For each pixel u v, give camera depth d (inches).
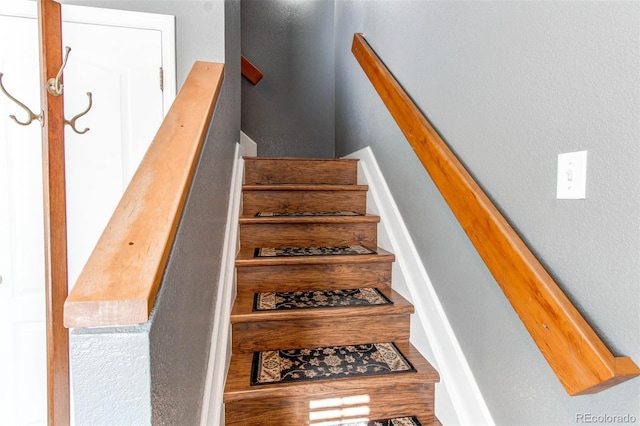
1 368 54.7
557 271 31.2
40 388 56.0
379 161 79.2
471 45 44.1
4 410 55.0
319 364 51.6
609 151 26.4
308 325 56.3
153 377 21.6
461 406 45.3
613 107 26.0
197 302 37.4
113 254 23.1
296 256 65.3
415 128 54.1
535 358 34.3
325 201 82.6
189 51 62.2
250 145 120.7
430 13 54.6
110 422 20.4
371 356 54.1
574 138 29.3
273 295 62.6
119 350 20.3
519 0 35.6
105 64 57.6
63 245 32.5
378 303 59.2
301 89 126.8
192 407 34.4
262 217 72.2
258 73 121.0
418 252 59.6
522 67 35.3
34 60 54.5
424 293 56.2
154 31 59.6
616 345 26.0
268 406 46.4
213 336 47.3
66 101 56.3
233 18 77.5
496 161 39.5
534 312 31.0
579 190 28.9
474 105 43.5
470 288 44.9
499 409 39.7
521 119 35.5
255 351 55.2
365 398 48.7
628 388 25.3
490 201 39.0
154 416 21.7
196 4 62.2
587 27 28.0
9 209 54.3
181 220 30.1
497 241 35.8
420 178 59.0
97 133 57.5
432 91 54.2
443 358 49.7
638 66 24.2
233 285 59.1
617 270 25.9
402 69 65.4
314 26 127.0
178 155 34.8
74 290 20.3
